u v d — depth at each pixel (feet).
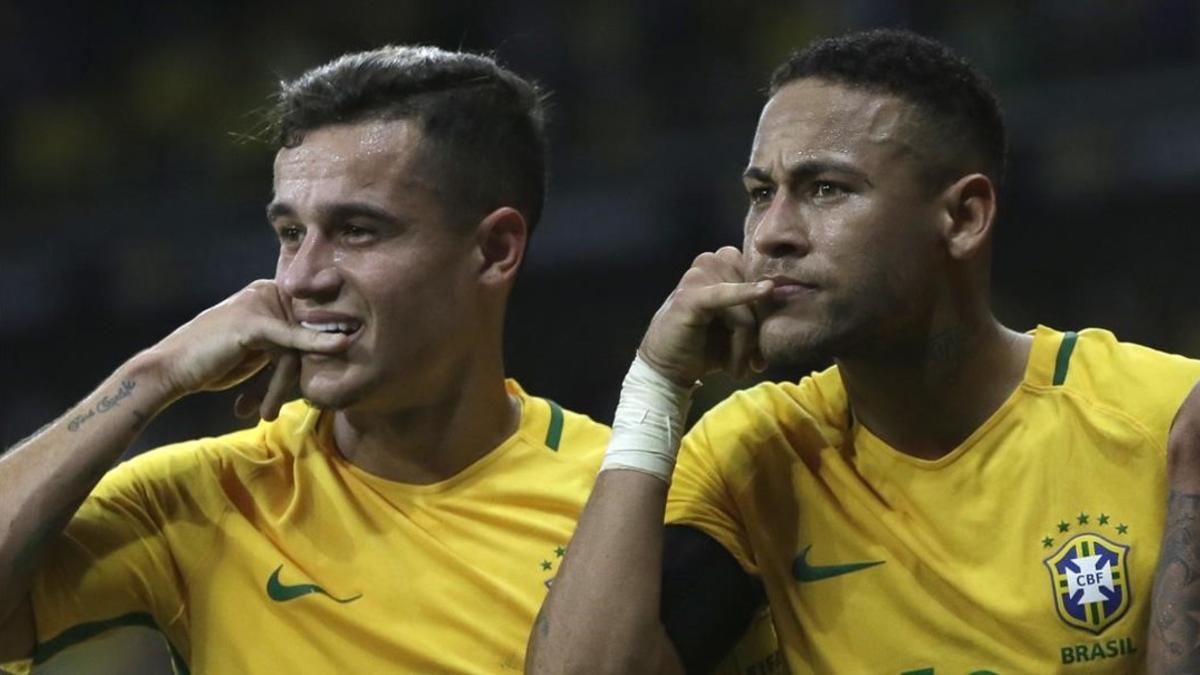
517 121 38.91
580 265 120.06
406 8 138.62
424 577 36.63
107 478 37.70
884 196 34.76
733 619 36.91
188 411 122.72
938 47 36.37
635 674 34.06
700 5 130.41
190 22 146.41
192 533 37.22
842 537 36.14
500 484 37.76
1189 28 118.01
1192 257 114.52
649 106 128.47
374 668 36.09
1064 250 117.50
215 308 36.68
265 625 36.47
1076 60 120.06
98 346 129.59
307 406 39.14
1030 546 34.91
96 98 145.38
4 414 129.59
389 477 37.76
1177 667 32.14
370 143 36.45
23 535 34.76
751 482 37.27
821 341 34.63
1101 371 35.96
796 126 35.19
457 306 37.27
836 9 127.13
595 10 132.77
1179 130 110.11
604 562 34.47
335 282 36.01
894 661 35.19
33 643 36.47
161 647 105.29
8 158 143.74
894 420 36.19
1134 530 34.50
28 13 146.00
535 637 34.58
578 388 120.57
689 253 117.91
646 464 35.37
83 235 129.29
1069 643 34.30
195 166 139.95
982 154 36.19
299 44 142.10
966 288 35.78
